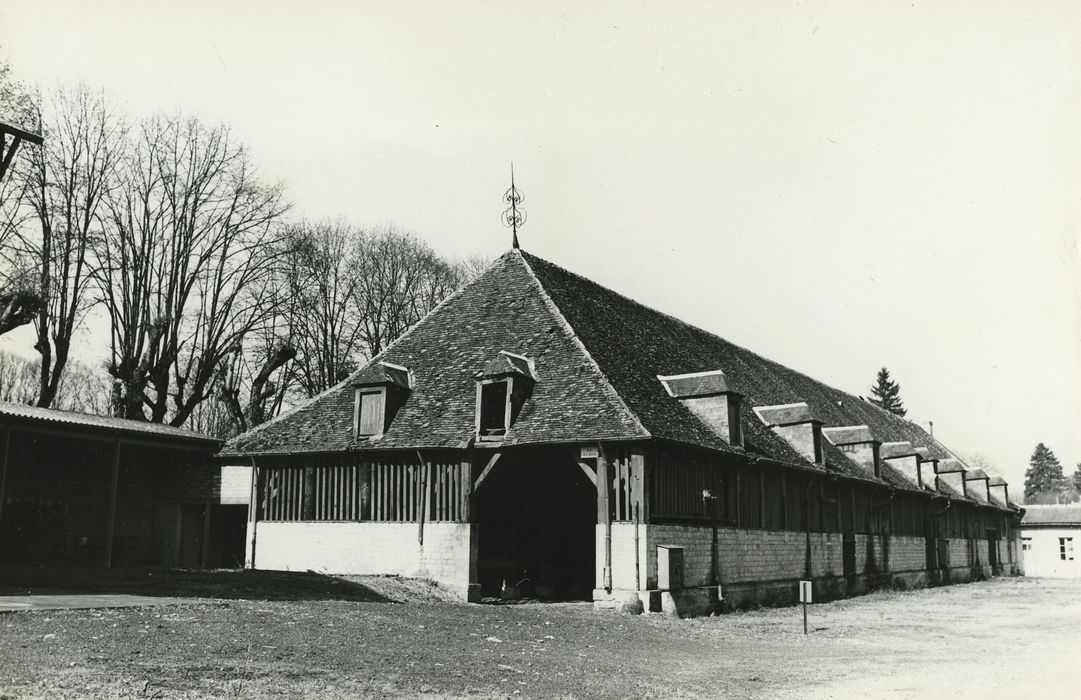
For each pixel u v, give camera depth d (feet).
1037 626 63.16
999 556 160.04
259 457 73.26
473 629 45.50
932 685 35.55
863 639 53.62
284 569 70.79
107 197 96.94
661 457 63.82
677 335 96.17
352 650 34.99
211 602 45.42
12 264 88.22
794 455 85.20
